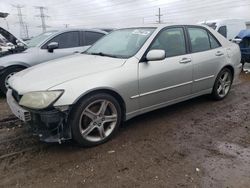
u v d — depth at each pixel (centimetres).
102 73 369
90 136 372
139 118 470
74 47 720
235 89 664
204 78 505
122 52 429
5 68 621
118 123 392
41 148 370
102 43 490
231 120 464
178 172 311
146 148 367
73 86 341
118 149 364
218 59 527
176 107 526
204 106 532
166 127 435
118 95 381
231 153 353
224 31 1291
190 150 361
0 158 345
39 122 343
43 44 687
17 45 712
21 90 352
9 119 479
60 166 326
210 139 394
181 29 477
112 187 286
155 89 421
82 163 331
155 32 438
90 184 291
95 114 366
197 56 486
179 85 458
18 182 297
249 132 417
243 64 935
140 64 402
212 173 308
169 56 444
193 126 439
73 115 346
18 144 383
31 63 649
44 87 338
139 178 300
